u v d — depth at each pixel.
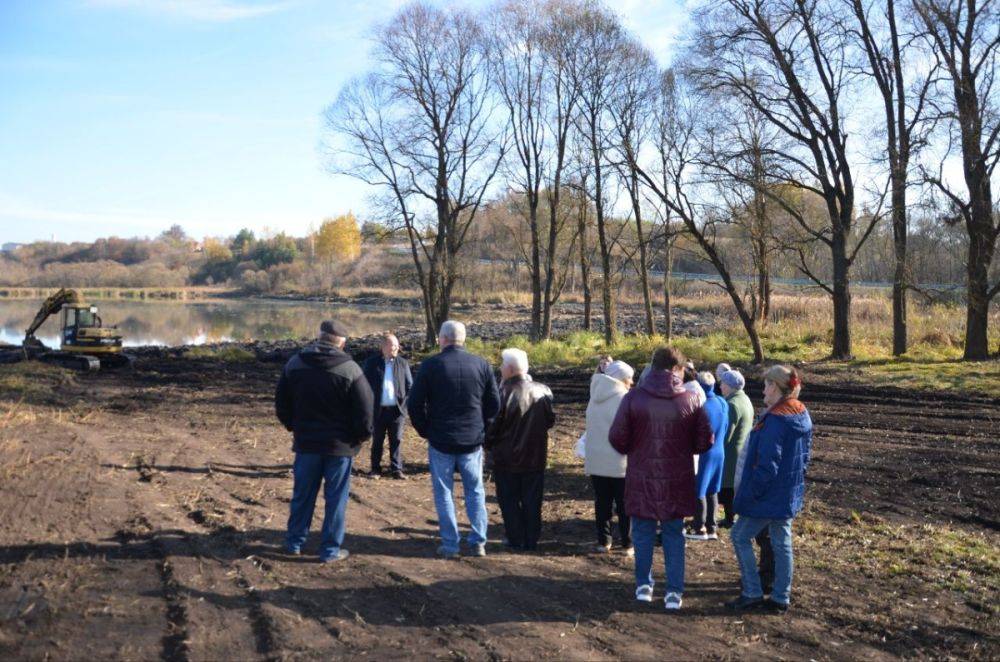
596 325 46.00
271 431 13.75
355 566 6.29
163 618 5.00
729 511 8.19
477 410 6.85
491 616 5.36
